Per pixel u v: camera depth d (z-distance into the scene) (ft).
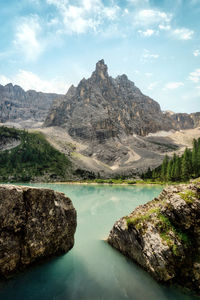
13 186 36.88
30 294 33.68
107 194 231.91
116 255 52.01
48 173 618.85
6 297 31.73
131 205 150.30
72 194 233.96
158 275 37.73
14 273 34.47
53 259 43.14
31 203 38.88
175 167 387.34
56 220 44.11
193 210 40.68
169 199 45.65
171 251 38.01
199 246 38.65
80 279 39.27
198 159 363.15
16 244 34.83
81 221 99.25
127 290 36.11
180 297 34.63
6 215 34.14
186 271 36.86
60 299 32.68
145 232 44.29
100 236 71.87
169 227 41.98
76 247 57.52
